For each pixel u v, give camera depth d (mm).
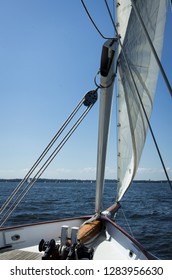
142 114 4418
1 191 56906
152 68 4969
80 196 47562
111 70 3990
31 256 4578
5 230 5289
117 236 5379
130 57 4457
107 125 4305
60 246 3898
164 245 12445
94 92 5117
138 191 71375
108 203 32312
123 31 5016
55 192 63062
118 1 5141
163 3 4637
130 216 22344
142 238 14000
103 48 3920
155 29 4742
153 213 24344
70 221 5957
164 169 2801
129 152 5906
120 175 6500
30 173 4938
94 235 5336
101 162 4723
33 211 23359
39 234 5582
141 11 4375
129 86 4172
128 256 4773
